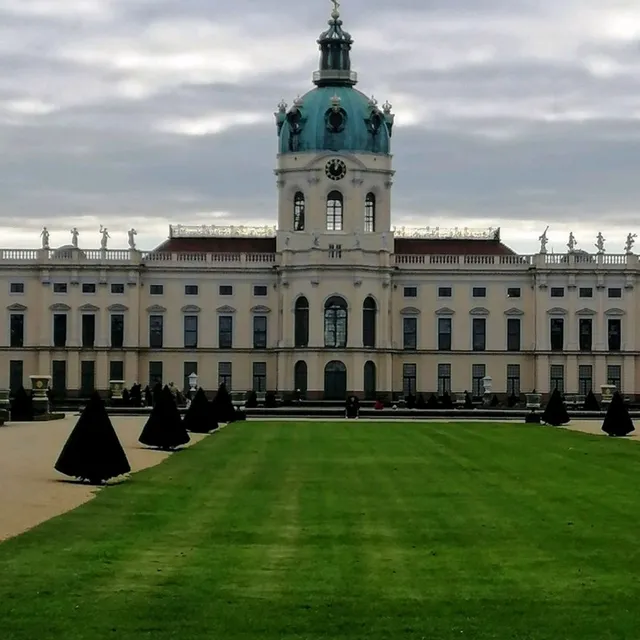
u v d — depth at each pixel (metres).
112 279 188.75
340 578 38.38
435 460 78.88
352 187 187.25
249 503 55.62
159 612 33.66
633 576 39.06
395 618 33.50
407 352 190.25
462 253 195.75
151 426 86.69
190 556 41.62
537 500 57.50
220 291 190.50
